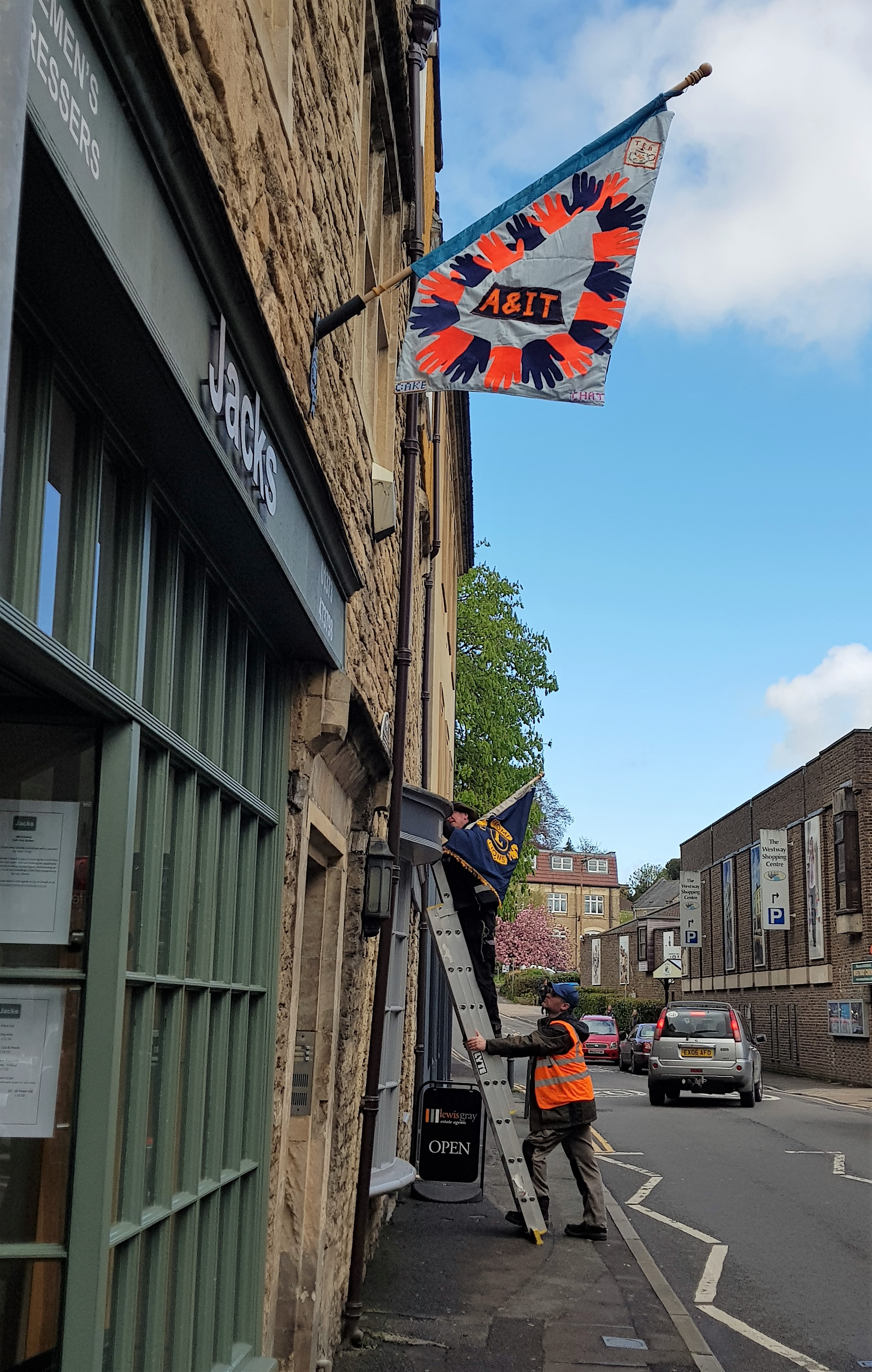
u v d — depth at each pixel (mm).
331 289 5699
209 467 3498
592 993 67188
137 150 2791
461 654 36156
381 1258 8617
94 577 3068
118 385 3104
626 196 5473
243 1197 4781
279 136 4414
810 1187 13430
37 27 2236
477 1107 11031
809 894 37312
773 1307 8055
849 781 33938
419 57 9180
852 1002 32906
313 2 5094
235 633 4629
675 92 5473
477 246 5449
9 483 2686
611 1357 6473
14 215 1854
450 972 9844
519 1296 7684
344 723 5562
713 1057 24734
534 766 36531
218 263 3346
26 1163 3057
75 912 3170
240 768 4598
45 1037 3105
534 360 5375
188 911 3871
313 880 6707
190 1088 3982
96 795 3211
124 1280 3299
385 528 7602
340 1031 6805
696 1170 14867
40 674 2879
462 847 10148
